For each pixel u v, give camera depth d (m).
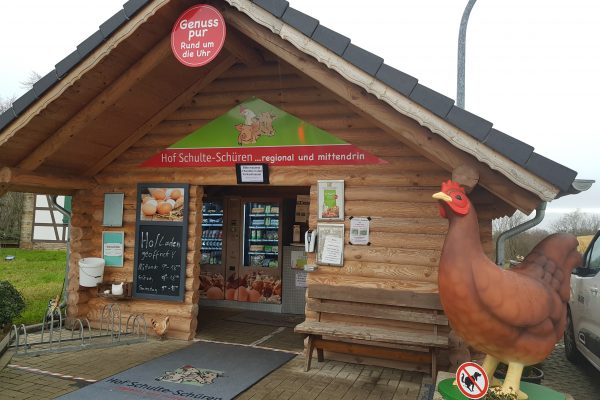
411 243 6.24
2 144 6.16
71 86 5.88
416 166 6.28
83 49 5.60
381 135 6.45
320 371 6.00
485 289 3.65
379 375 5.91
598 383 6.57
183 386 5.27
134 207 7.73
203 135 7.33
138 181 7.70
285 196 9.78
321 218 6.59
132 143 7.63
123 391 5.07
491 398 3.78
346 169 6.59
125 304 7.64
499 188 4.58
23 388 5.10
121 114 6.94
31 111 5.96
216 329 8.05
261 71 7.03
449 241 3.85
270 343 7.24
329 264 6.50
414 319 6.00
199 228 7.50
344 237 6.51
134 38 5.64
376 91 4.71
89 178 7.89
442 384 4.18
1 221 23.05
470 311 3.69
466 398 3.79
